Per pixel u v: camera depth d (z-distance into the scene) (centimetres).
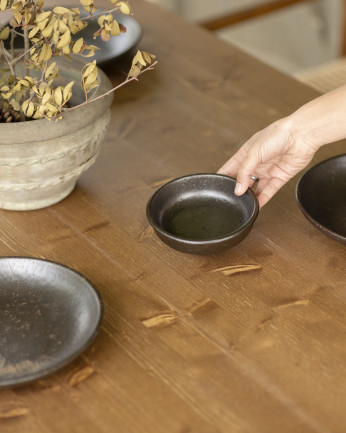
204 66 148
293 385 79
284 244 100
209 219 101
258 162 103
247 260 98
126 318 88
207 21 233
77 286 87
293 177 114
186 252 93
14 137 93
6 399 78
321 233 102
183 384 79
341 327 86
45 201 107
